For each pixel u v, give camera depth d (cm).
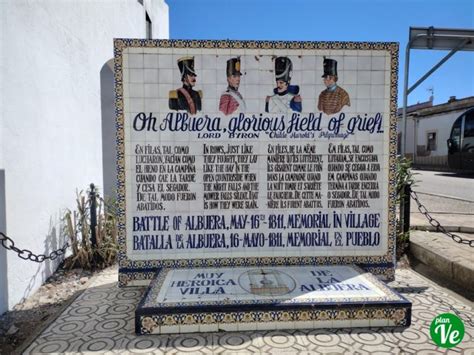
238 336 322
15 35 378
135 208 427
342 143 436
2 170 359
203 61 422
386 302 338
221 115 426
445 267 463
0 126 355
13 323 352
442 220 680
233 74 425
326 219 440
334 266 435
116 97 418
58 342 312
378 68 434
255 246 436
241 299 344
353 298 346
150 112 421
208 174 429
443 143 2350
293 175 435
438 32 708
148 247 430
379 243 445
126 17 759
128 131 422
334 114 434
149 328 326
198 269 425
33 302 399
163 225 430
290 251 439
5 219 365
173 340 316
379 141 438
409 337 320
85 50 566
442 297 404
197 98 423
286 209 437
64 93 495
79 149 547
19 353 296
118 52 416
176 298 346
